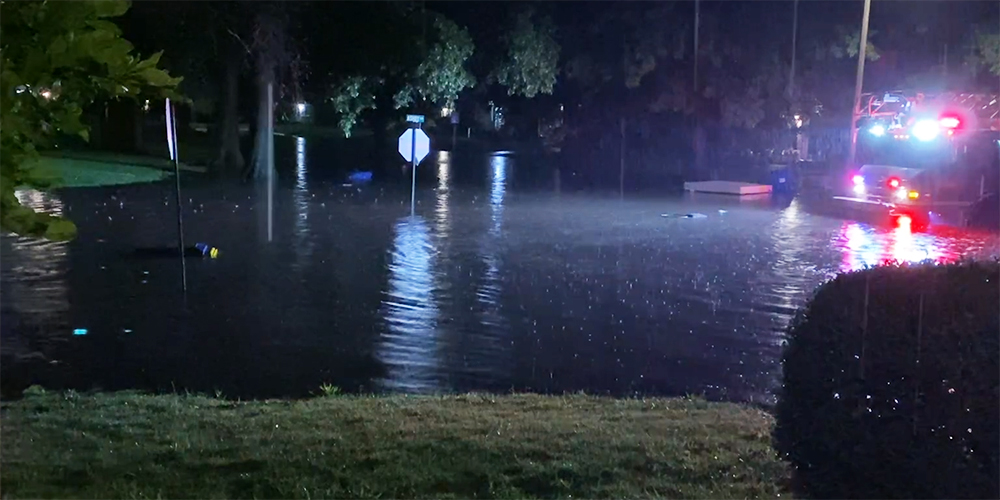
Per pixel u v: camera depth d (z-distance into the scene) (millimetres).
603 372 11125
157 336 12641
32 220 4031
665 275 18047
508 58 40375
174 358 11531
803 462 5266
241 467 6586
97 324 13289
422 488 6137
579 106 50938
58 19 3949
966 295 4766
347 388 10305
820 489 5168
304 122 103312
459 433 7465
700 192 36594
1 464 6668
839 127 44688
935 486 4781
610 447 6984
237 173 41969
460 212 28734
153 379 10586
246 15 34719
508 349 12219
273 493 6055
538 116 56000
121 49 4047
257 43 34906
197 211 28078
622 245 22125
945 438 4758
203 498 6008
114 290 15805
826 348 5102
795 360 5258
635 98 46438
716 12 41750
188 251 20000
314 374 10906
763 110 43562
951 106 34062
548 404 8805
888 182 26141
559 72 44062
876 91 43062
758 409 8719
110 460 6766
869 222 26938
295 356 11719
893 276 5031
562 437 7316
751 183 38438
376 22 35344
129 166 43094
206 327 13211
